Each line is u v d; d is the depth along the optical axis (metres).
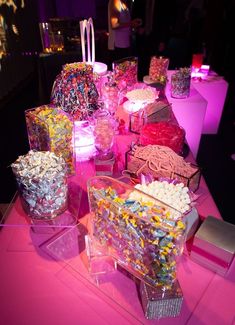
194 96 2.35
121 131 1.57
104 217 0.72
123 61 2.07
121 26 3.10
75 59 2.75
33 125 1.12
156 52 4.71
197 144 2.54
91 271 0.80
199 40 4.54
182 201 0.85
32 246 0.89
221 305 0.73
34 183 0.80
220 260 0.79
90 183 0.79
